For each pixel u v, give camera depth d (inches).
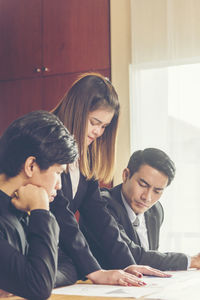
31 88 180.9
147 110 163.5
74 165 65.6
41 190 47.0
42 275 43.9
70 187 64.4
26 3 183.5
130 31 168.7
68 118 66.1
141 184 86.6
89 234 68.3
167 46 161.5
